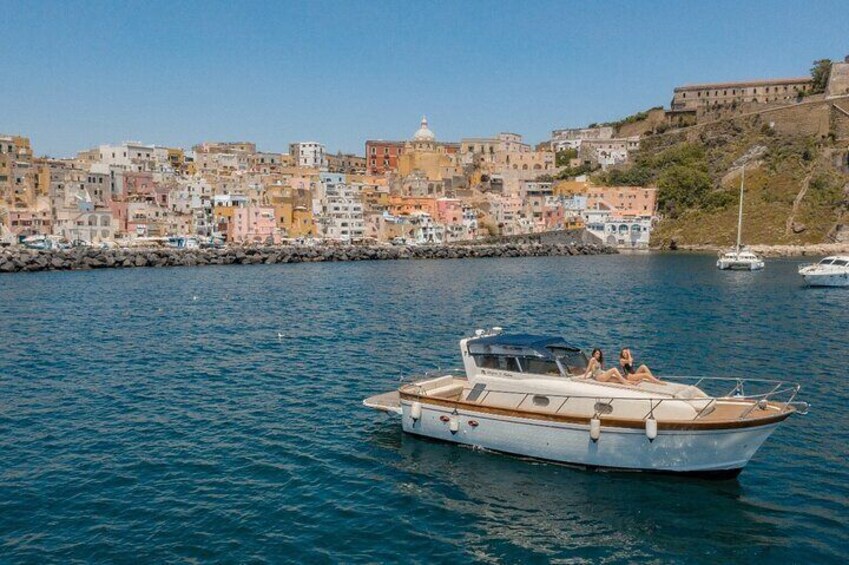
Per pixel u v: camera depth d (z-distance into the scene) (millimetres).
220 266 139125
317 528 20547
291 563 18594
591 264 147375
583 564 18703
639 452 23781
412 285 97625
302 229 193875
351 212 198500
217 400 34219
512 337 28453
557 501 22328
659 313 66125
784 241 188250
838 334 53188
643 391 24812
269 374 39938
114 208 175125
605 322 60375
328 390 36281
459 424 26672
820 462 25422
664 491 22953
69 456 26250
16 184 168125
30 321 60094
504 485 23516
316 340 51000
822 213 192125
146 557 18828
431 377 31688
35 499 22359
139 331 54906
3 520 20922
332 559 18812
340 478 24172
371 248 167875
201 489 23234
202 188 197875
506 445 25812
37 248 143250
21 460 25781
